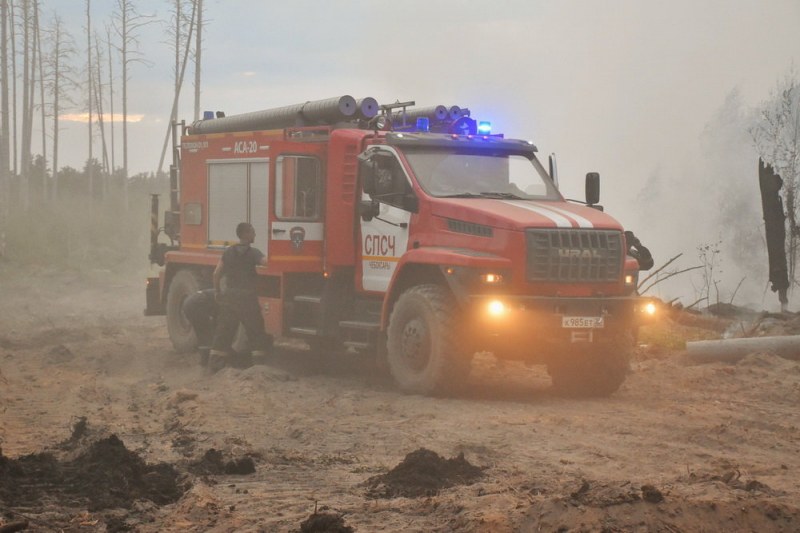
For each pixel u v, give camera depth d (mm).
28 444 8695
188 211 15914
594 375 11797
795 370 12797
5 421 9906
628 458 8328
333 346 14203
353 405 10961
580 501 5602
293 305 13492
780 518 5582
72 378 13102
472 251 11477
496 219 11359
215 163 15141
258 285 13984
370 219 12688
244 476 7465
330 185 13297
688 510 5523
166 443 8812
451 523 5812
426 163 12430
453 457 8195
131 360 15109
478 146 12797
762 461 8336
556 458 8305
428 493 6711
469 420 10031
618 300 11562
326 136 13508
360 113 13664
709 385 12219
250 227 13672
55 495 6539
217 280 13734
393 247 12422
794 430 9633
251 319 13562
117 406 10992
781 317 16062
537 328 11148
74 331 18125
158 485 6891
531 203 12281
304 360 14922
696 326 16953
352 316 13297
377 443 8914
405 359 11891
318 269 13508
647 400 11492
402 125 14219
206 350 14320
